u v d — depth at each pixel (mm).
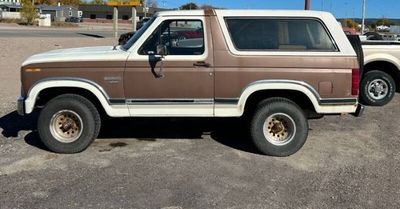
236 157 6094
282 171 5609
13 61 17016
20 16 71500
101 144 6602
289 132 6109
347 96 5934
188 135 7121
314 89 5891
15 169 5551
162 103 5969
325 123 8219
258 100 6246
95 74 5898
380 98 9914
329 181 5309
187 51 5941
